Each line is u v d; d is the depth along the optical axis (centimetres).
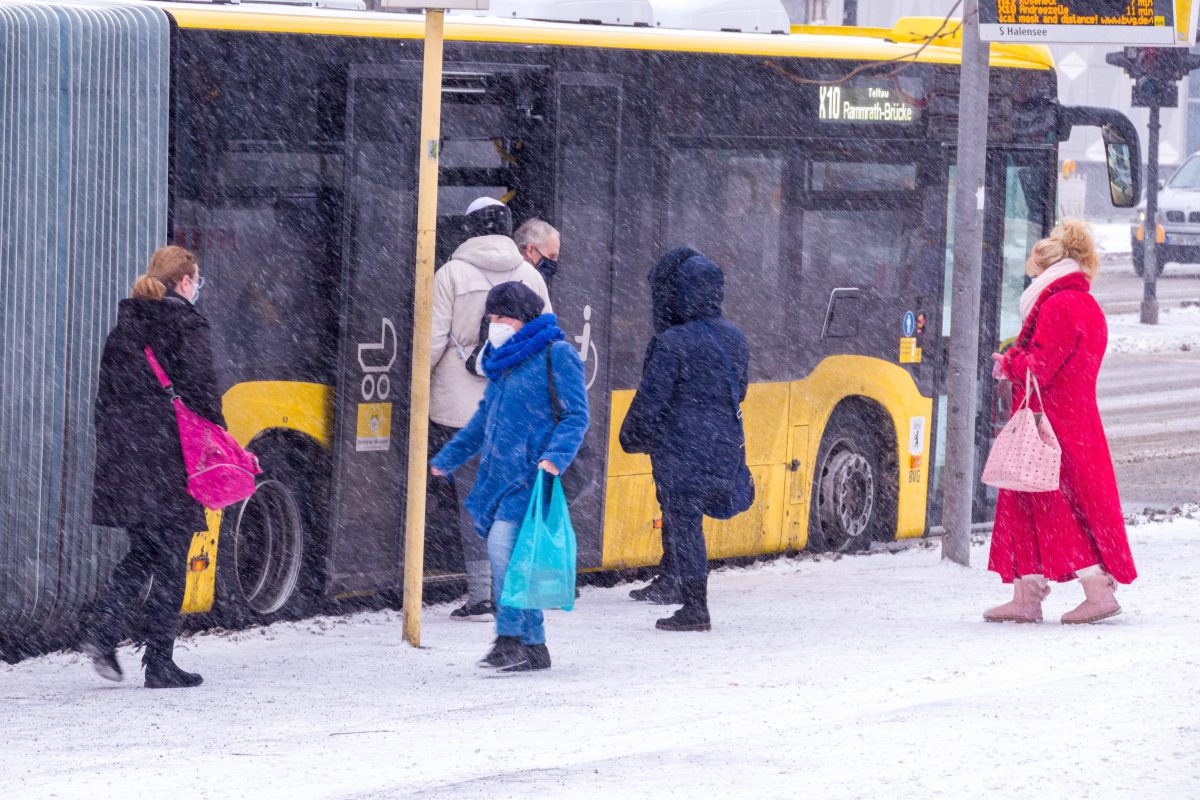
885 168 3562
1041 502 2636
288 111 2741
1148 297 8438
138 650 2559
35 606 2542
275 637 2716
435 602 3061
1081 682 2058
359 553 2870
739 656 2467
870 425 3666
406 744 1870
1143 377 6725
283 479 2811
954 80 3659
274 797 1620
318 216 2786
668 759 1716
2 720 2088
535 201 3039
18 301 2523
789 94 3375
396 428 2886
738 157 3306
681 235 3228
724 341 2672
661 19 3331
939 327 3712
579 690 2230
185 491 2264
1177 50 7662
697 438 2666
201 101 2650
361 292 2827
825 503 3581
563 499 2341
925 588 3141
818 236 3459
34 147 2527
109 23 2564
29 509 2533
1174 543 3544
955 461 3422
